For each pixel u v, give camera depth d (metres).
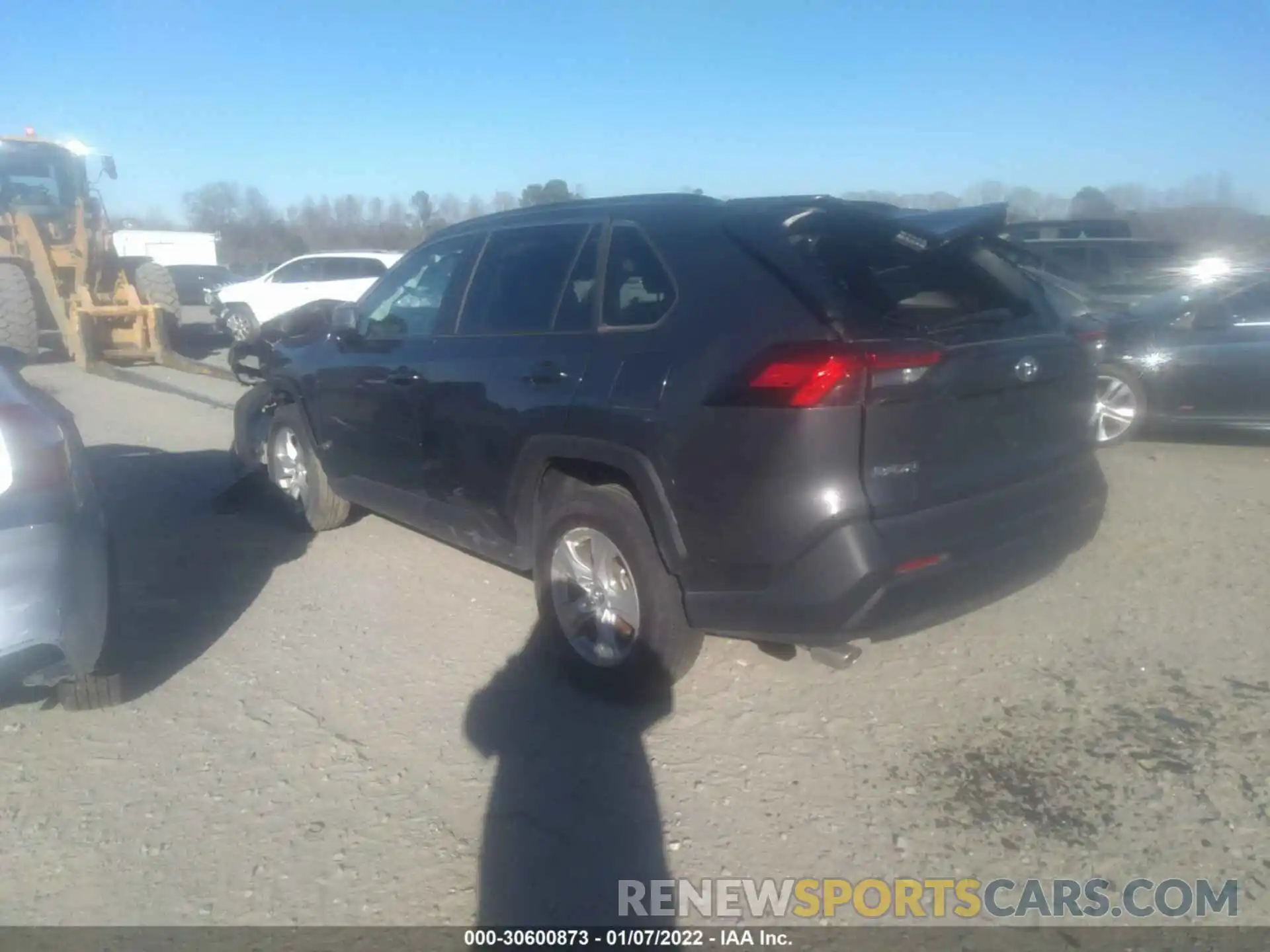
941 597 3.74
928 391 3.60
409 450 5.27
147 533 6.76
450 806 3.65
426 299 5.34
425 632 5.12
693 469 3.76
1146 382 8.46
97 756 4.03
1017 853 3.34
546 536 4.47
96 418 11.01
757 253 3.82
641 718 4.22
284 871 3.32
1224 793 3.61
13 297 14.43
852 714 4.20
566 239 4.59
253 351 7.56
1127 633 4.89
